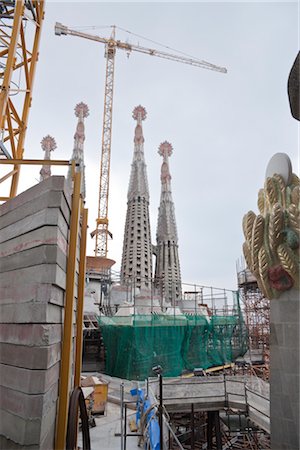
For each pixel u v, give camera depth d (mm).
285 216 6293
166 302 44562
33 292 3908
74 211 5238
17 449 3562
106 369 27984
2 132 13586
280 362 5711
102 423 14523
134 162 86938
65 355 4656
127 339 26406
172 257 82062
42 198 4289
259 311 32656
